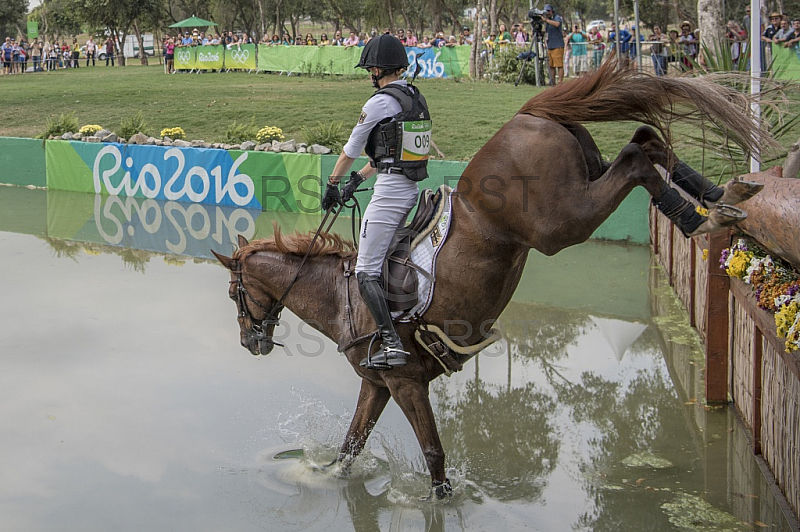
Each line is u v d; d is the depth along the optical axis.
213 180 12.85
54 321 7.42
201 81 24.95
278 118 16.34
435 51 23.77
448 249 4.01
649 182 3.50
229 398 5.80
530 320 7.49
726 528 4.11
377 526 4.23
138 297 8.18
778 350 4.07
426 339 4.11
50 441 5.12
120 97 20.34
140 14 42.06
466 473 4.80
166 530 4.15
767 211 4.17
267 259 4.64
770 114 6.08
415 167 4.07
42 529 4.14
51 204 13.16
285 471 4.81
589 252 9.84
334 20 49.44
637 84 3.57
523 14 46.22
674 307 7.73
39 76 30.97
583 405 5.73
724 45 8.52
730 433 5.23
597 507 4.37
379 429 5.41
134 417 5.48
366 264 4.10
